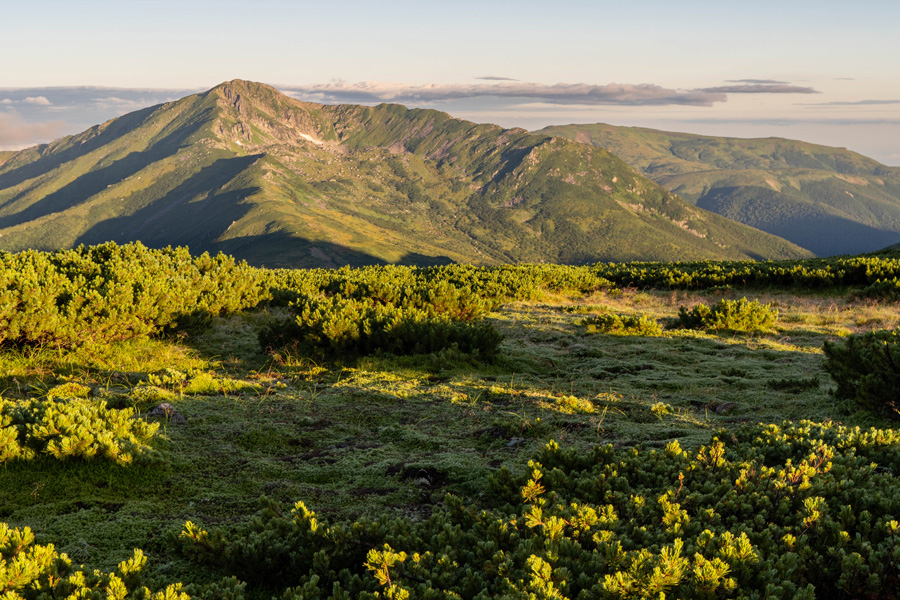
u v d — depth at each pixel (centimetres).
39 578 275
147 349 994
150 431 546
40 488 440
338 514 436
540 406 739
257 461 538
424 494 478
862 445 491
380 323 1045
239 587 286
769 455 480
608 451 475
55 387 728
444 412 720
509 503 437
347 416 700
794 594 272
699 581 266
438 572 304
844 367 743
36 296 925
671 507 354
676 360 1051
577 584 282
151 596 267
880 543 308
